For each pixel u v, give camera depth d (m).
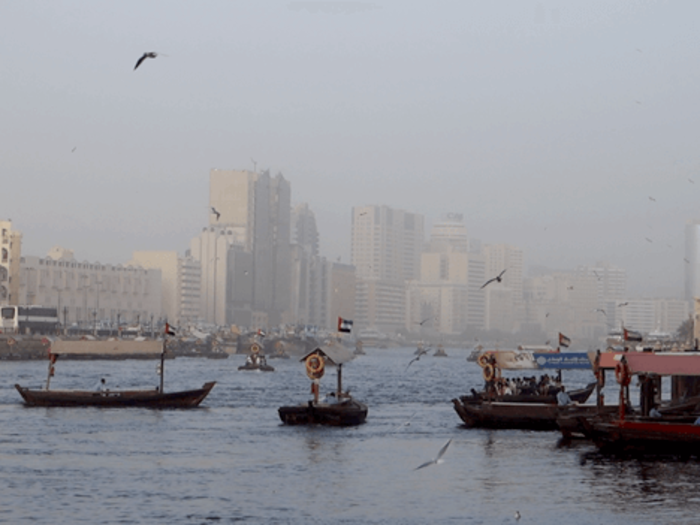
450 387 157.75
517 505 52.25
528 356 98.25
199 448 71.19
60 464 63.56
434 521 48.84
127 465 63.47
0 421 86.00
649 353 71.00
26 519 48.25
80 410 95.31
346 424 85.69
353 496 54.34
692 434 65.12
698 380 82.88
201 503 52.19
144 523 47.78
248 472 61.41
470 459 66.94
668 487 56.75
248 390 137.25
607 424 67.81
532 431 82.75
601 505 52.28
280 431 81.56
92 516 49.03
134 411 95.50
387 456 68.19
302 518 49.16
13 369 186.38
